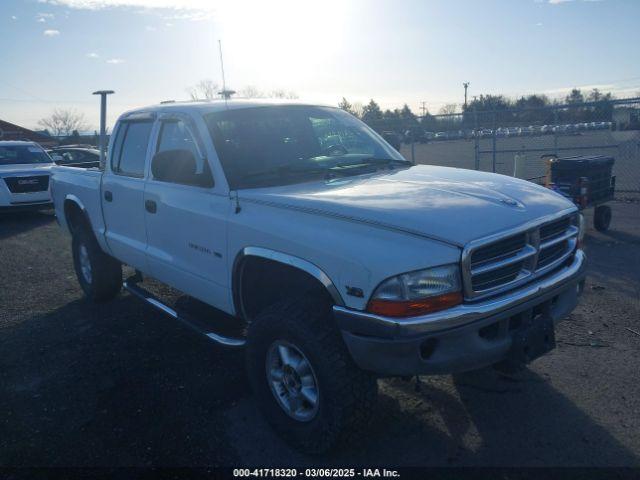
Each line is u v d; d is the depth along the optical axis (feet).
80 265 20.99
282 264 11.14
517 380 13.44
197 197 13.26
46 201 42.93
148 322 18.35
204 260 13.25
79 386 14.14
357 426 10.11
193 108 14.26
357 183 12.23
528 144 71.82
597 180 28.81
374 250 9.36
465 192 11.29
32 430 12.18
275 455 10.99
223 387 13.78
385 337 9.14
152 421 12.35
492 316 9.58
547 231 11.03
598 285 20.24
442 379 13.66
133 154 16.44
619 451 10.59
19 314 19.77
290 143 14.12
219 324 17.31
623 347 15.01
